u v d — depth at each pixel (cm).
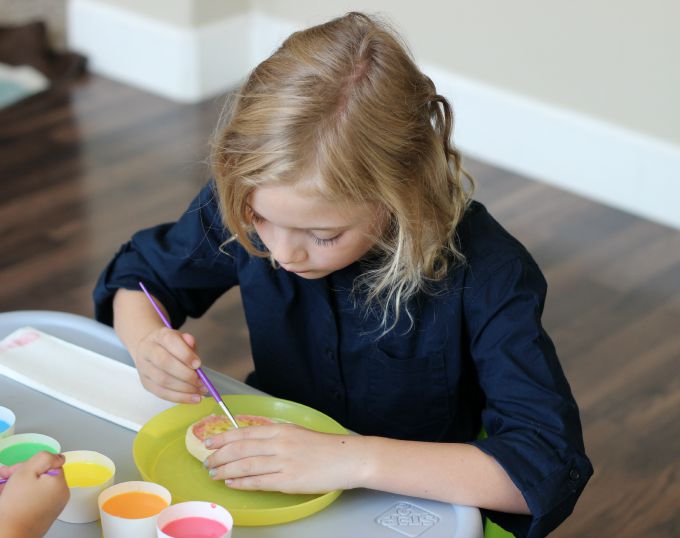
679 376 247
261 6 394
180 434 111
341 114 104
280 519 98
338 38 108
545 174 338
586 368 248
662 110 308
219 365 246
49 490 88
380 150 105
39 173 327
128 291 133
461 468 103
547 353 114
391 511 100
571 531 199
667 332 264
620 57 311
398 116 106
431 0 344
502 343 115
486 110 345
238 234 113
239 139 106
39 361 121
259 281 131
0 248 285
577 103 325
